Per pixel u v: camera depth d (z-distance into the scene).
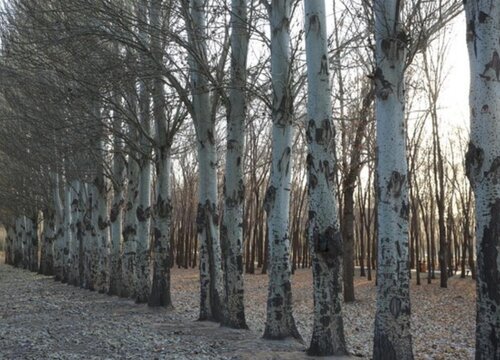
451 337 13.85
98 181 25.08
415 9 11.49
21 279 36.66
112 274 23.45
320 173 9.52
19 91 19.95
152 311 17.19
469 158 6.47
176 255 49.62
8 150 24.59
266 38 11.79
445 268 25.47
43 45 13.66
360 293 23.83
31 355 10.29
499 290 6.18
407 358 7.80
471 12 6.52
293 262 35.31
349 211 20.98
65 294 24.34
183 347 10.87
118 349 10.84
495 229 6.24
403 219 7.96
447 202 35.53
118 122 18.62
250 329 13.34
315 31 9.66
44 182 33.28
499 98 6.38
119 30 13.70
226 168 13.12
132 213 21.72
